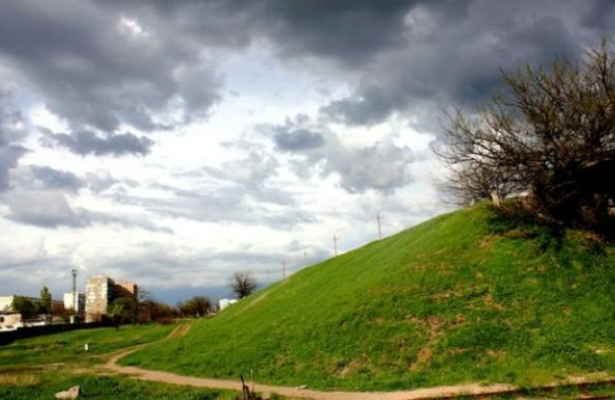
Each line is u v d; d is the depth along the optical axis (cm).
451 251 3412
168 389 2691
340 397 2262
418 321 2883
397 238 4841
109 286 17212
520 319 2686
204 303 13912
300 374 2777
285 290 5566
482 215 3644
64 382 3017
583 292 2788
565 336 2502
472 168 3588
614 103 2914
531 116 3170
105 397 2511
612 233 3167
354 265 4728
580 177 3183
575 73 3128
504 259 3141
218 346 3788
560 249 3095
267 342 3359
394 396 2177
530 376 2202
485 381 2220
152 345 5103
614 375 2147
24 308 12725
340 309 3325
